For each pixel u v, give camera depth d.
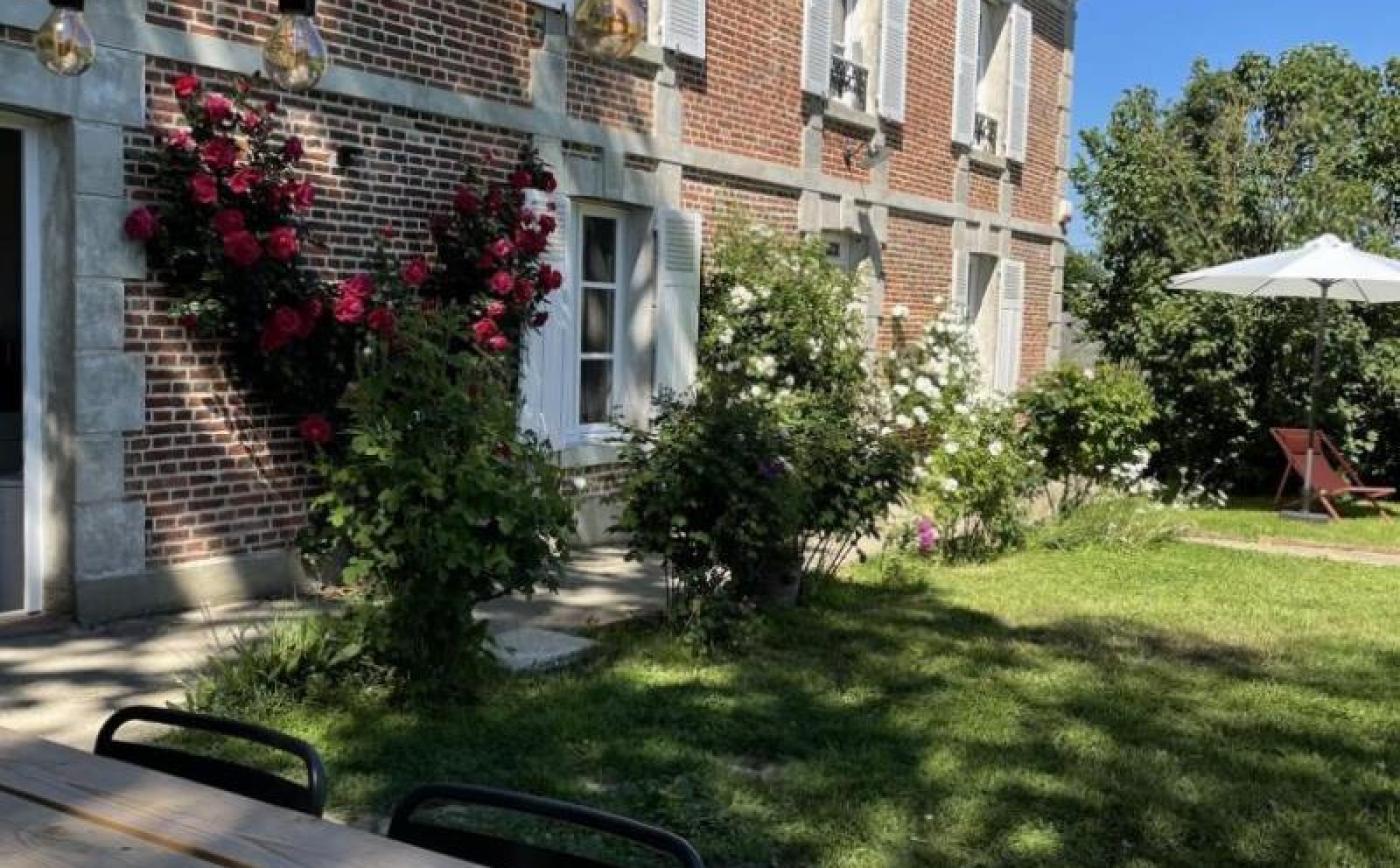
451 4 8.05
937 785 4.43
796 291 10.59
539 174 8.41
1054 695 5.64
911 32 13.47
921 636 6.69
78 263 6.12
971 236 15.13
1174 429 14.63
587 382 9.91
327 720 4.79
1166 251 15.38
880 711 5.28
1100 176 16.11
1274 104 16.08
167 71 6.50
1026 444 10.52
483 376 5.38
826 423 7.48
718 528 6.23
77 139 6.07
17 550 6.41
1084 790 4.43
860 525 7.23
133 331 6.41
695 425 6.47
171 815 1.82
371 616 4.96
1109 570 9.02
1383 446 15.48
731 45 10.72
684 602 6.45
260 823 1.79
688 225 10.06
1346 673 6.26
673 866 3.68
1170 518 11.05
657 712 5.11
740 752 4.75
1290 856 3.95
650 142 9.81
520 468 5.09
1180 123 16.06
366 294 6.93
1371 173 16.22
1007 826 4.09
